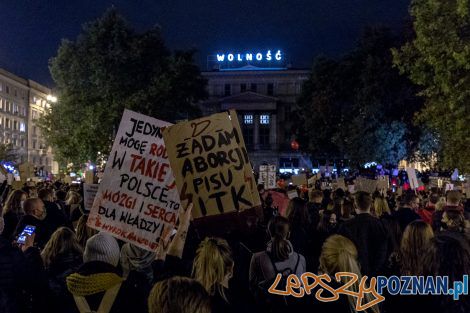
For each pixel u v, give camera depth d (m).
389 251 7.61
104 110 37.62
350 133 37.06
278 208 11.34
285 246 5.42
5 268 4.50
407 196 9.09
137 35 39.41
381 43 36.75
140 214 5.36
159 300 2.92
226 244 4.58
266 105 73.12
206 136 5.34
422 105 34.72
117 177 5.43
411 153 36.91
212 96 76.12
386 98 35.62
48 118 39.47
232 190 5.30
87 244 4.39
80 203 10.09
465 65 18.17
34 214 7.67
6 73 68.44
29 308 4.71
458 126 19.06
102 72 37.16
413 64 20.86
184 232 4.69
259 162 74.69
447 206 8.17
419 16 19.17
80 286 4.11
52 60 39.28
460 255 3.96
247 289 5.46
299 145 47.50
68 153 38.84
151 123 5.50
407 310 4.22
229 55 81.00
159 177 5.44
